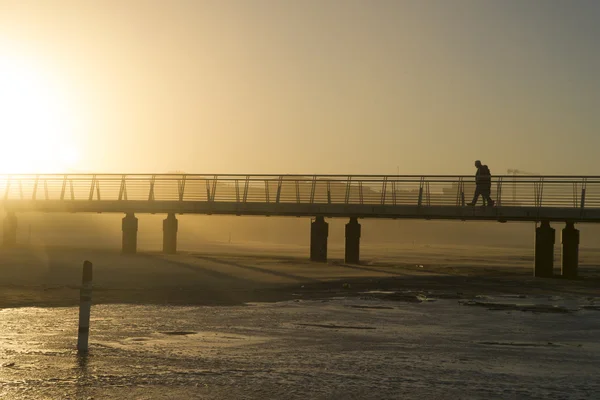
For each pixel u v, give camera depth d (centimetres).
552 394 995
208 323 1688
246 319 1778
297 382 1039
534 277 3544
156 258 3953
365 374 1111
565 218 3572
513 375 1127
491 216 3688
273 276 3125
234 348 1327
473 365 1209
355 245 4084
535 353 1348
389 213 3903
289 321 1758
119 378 1041
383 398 955
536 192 3638
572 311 2120
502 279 3353
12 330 1505
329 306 2130
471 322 1816
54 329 1524
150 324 1642
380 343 1432
